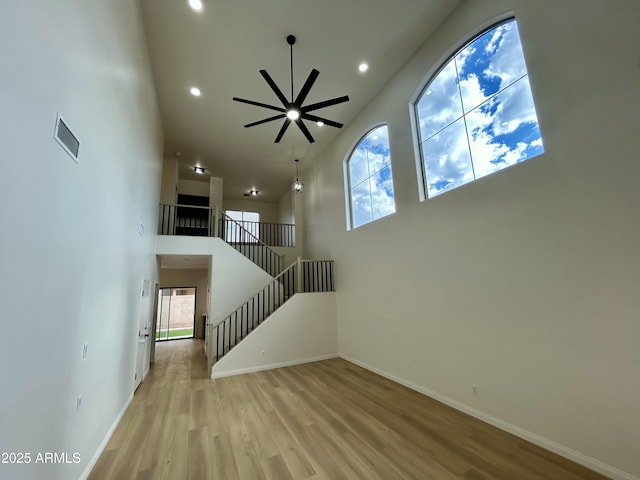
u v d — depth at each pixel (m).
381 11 3.69
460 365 3.44
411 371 4.19
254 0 3.47
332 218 6.75
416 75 4.33
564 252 2.51
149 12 3.62
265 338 5.47
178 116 5.88
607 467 2.17
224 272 6.33
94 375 2.39
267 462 2.44
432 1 3.59
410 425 3.06
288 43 4.11
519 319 2.84
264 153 7.57
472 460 2.42
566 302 2.48
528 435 2.70
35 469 1.48
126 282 3.41
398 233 4.57
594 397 2.28
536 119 2.85
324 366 5.45
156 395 4.07
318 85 4.99
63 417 1.82
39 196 1.48
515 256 2.90
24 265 1.37
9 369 1.26
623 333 2.14
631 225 2.12
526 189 2.84
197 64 4.47
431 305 3.89
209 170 8.66
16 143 1.28
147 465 2.41
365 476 2.24
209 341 5.10
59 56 1.65
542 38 2.74
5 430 1.23
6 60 1.20
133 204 3.62
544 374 2.61
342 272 6.18
